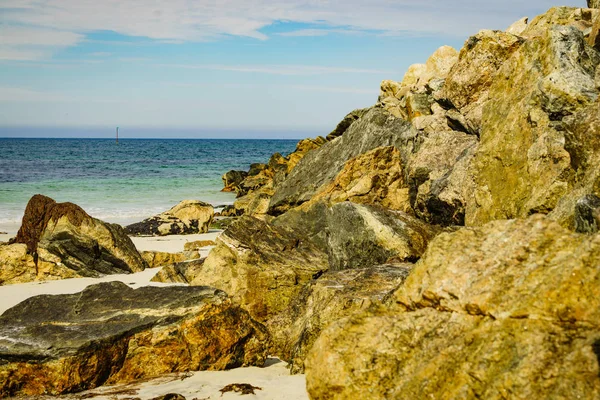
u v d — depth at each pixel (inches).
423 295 241.3
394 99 1067.9
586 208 298.5
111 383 383.9
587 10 800.9
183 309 412.5
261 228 617.6
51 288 657.0
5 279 684.7
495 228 244.4
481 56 760.3
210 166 3292.3
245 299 545.0
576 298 201.9
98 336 380.2
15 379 360.8
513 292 217.3
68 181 2167.8
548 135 497.7
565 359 188.9
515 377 193.3
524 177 514.6
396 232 574.6
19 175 2415.1
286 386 365.1
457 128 760.3
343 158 854.5
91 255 728.3
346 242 592.4
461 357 213.3
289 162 1464.1
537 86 541.0
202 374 397.4
